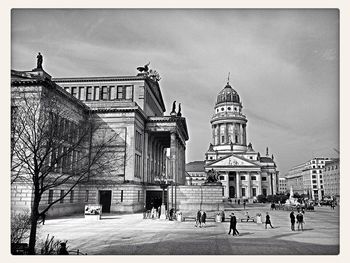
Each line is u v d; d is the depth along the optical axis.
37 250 23.16
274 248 26.33
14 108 29.86
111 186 61.81
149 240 29.52
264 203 131.88
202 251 25.08
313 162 176.62
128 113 64.62
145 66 79.19
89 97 76.31
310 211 75.12
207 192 66.50
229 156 166.25
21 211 42.22
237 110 185.88
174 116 74.31
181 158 95.56
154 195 70.88
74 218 49.28
